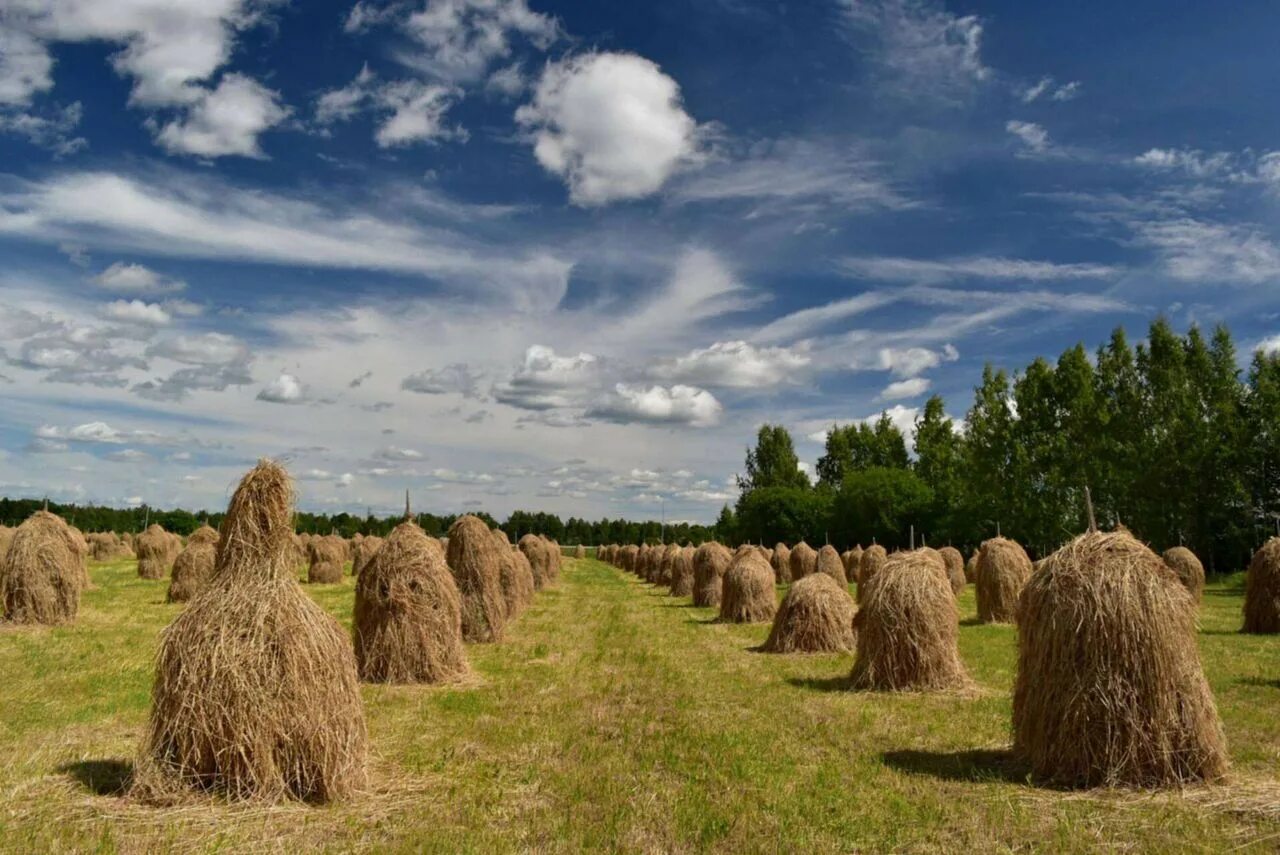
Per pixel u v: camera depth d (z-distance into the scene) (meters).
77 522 76.94
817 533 79.25
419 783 8.52
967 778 8.76
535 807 7.80
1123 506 51.75
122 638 19.00
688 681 14.53
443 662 14.65
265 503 8.73
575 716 11.70
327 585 36.81
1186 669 8.34
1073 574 8.80
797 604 18.53
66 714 11.63
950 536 61.97
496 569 20.34
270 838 6.98
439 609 14.70
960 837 7.05
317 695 8.09
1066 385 55.22
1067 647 8.59
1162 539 49.62
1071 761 8.43
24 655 16.67
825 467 92.38
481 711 12.02
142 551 37.91
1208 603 30.61
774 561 46.34
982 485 58.78
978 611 24.33
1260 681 13.93
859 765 9.20
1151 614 8.36
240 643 8.07
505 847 6.77
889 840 6.98
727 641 20.30
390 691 13.53
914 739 10.42
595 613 27.55
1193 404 49.09
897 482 70.12
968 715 11.73
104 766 8.99
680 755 9.62
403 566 14.70
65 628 20.69
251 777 7.89
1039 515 54.53
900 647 13.67
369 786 8.37
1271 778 8.50
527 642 19.80
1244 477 48.09
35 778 8.52
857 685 13.93
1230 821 7.29
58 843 6.74
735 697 13.13
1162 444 49.38
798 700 12.85
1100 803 7.81
